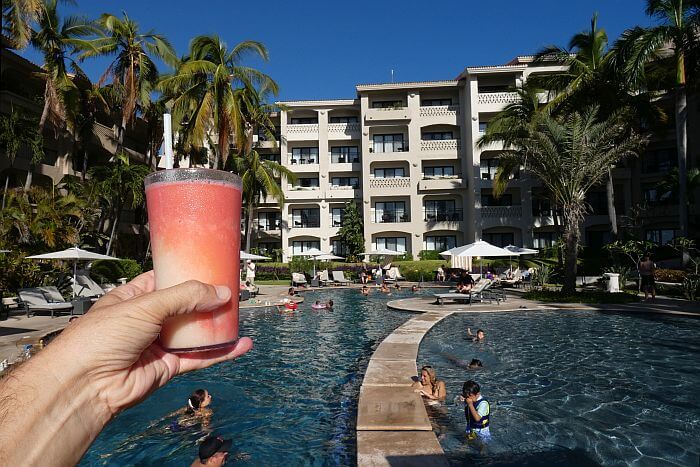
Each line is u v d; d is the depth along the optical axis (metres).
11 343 9.10
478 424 5.29
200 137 23.67
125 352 0.92
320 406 6.35
